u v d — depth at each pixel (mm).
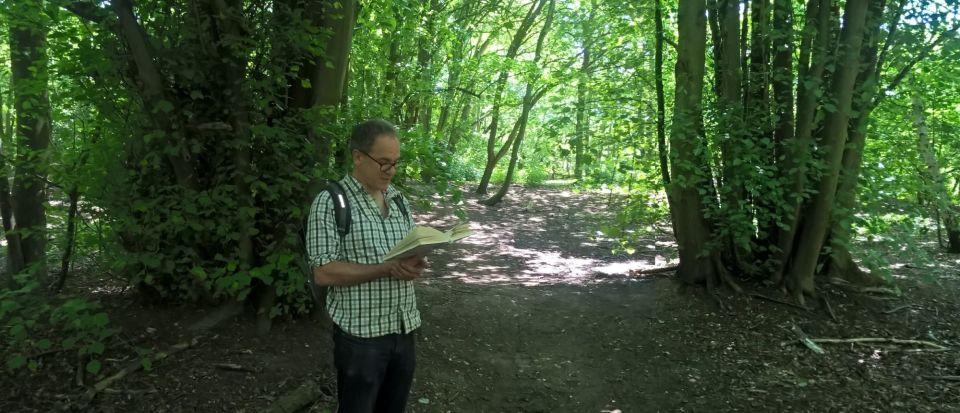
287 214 4293
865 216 5840
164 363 3650
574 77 11078
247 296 4387
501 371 4414
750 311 5484
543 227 12492
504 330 5242
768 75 5836
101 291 4641
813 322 5258
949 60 5676
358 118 4730
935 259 7809
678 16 5781
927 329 5141
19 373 3369
